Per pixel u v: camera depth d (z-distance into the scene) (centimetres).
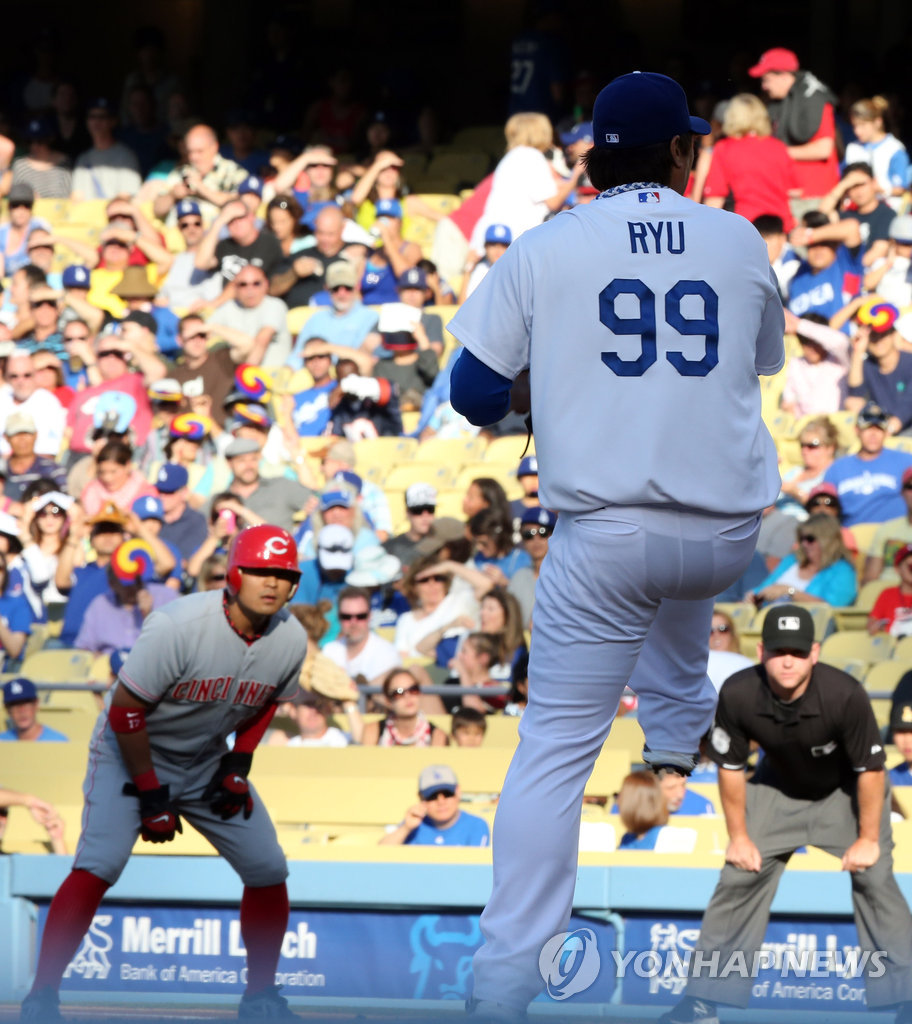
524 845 1002
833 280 4041
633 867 1928
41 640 3409
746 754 1828
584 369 969
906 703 2466
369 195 5197
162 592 3278
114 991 1998
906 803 2345
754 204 4112
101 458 3606
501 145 5969
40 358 4325
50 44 6294
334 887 1983
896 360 3756
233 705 1609
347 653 2983
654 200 998
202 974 1989
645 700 1107
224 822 1655
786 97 4397
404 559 3381
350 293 4297
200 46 7112
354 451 3712
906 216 4166
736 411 978
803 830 1862
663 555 970
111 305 4681
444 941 1970
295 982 1995
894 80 5475
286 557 1554
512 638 2919
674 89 1024
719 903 1839
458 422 4088
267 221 4916
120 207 4959
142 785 1589
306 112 6097
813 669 1798
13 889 1962
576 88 5250
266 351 4394
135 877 2000
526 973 999
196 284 4753
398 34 7044
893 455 3478
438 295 4559
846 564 3212
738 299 981
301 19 7088
